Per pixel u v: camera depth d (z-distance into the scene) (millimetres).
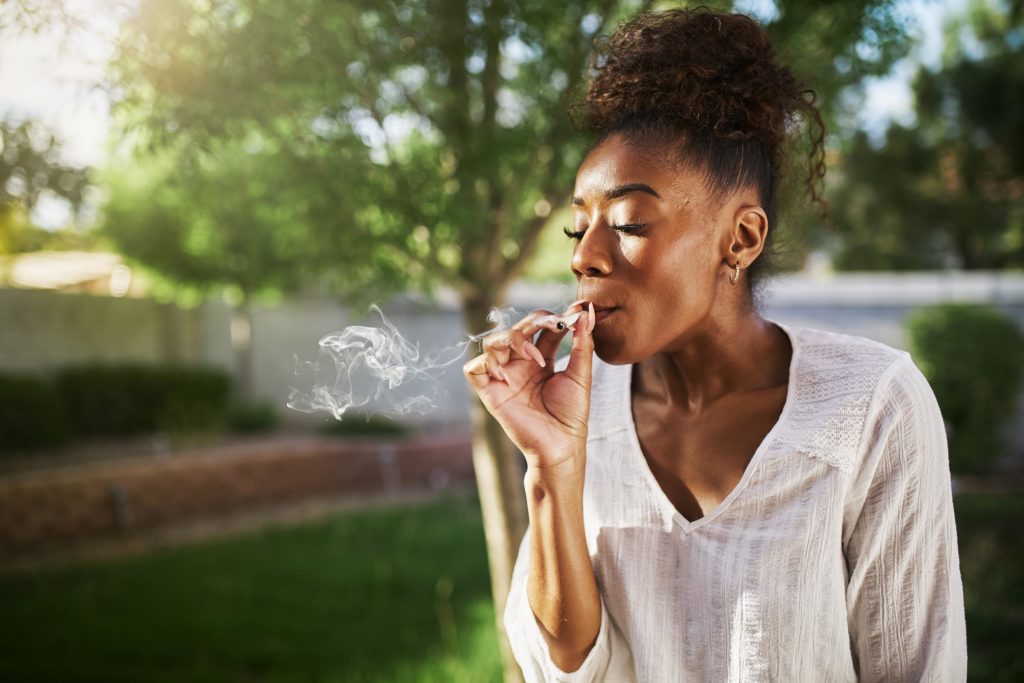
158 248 9656
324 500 8250
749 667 1009
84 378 9617
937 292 10195
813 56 2424
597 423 1201
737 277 1052
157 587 4977
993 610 4266
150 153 2096
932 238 16328
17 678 3482
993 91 13297
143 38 1876
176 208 8234
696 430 1113
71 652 3814
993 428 8914
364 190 2375
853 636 1095
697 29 1062
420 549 5949
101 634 4066
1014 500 7410
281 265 9289
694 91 1006
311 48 2031
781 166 1137
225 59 1955
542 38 2322
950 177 15445
